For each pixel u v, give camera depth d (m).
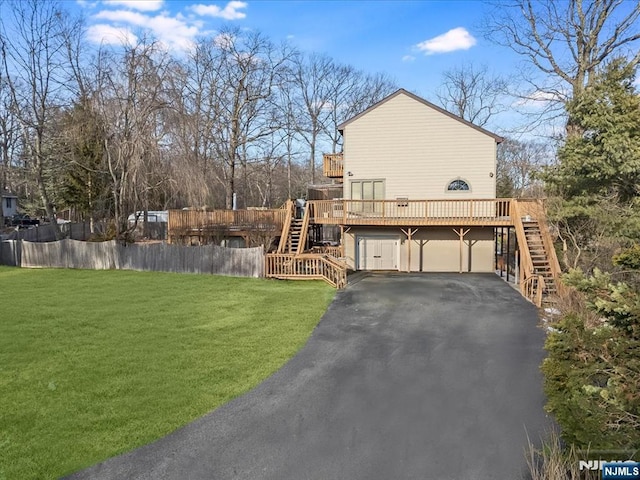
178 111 20.88
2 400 6.81
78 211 35.97
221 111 35.12
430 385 7.57
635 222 10.23
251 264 18.86
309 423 6.21
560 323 5.33
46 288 16.33
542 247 15.77
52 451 5.41
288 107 45.97
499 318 12.06
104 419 6.23
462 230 20.17
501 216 19.55
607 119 10.98
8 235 28.42
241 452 5.45
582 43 19.97
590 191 12.59
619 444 4.21
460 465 5.19
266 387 7.45
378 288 16.47
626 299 4.59
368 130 21.77
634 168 10.59
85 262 22.19
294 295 15.13
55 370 8.05
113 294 15.16
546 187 14.37
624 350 4.47
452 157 21.09
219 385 7.49
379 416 6.43
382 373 8.12
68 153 26.50
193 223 23.28
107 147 21.89
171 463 5.21
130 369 8.15
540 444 5.62
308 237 23.09
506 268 20.66
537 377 7.89
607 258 11.91
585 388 4.53
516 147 44.31
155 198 22.70
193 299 14.40
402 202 20.58
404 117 21.44
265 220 22.84
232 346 9.59
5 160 33.44
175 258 20.52
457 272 20.84
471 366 8.47
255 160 39.47
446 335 10.52
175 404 6.74
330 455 5.40
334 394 7.19
